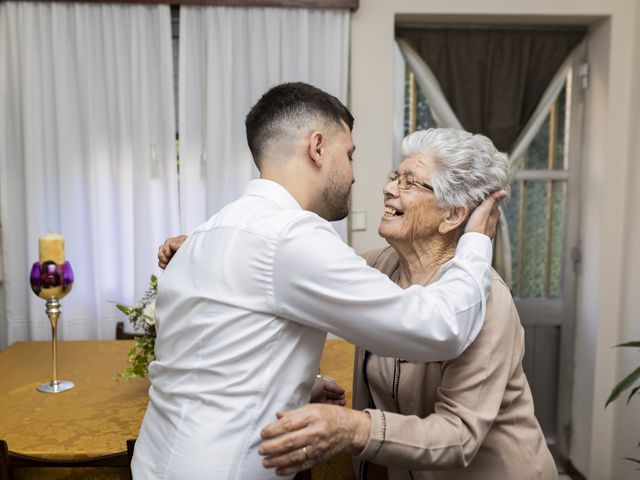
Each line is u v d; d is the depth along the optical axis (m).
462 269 1.04
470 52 3.17
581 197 3.33
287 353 0.98
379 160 3.05
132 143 2.95
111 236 3.01
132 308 1.85
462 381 1.05
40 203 2.94
